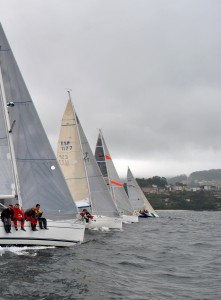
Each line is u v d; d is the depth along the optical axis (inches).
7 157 695.7
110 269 538.3
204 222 2240.4
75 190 1275.8
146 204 2824.8
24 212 691.4
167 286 446.9
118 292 410.9
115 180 1919.3
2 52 737.0
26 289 406.9
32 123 731.4
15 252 621.9
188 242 948.6
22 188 714.2
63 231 692.7
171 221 2292.1
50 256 604.7
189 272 535.5
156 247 827.4
